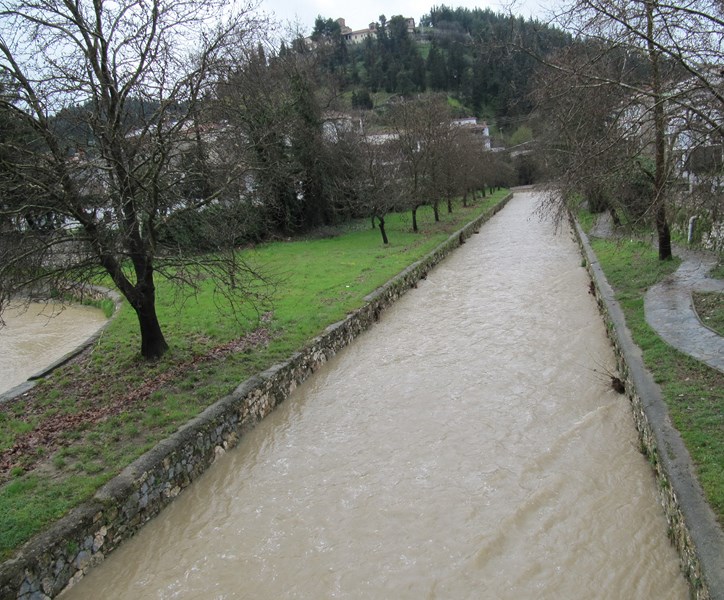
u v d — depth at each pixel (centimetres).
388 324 1695
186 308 1722
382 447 957
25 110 980
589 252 2173
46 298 1066
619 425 948
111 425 930
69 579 650
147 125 1055
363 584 655
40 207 959
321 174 3450
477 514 759
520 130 7688
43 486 749
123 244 1081
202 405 995
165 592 664
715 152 886
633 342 1117
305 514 795
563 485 803
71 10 988
